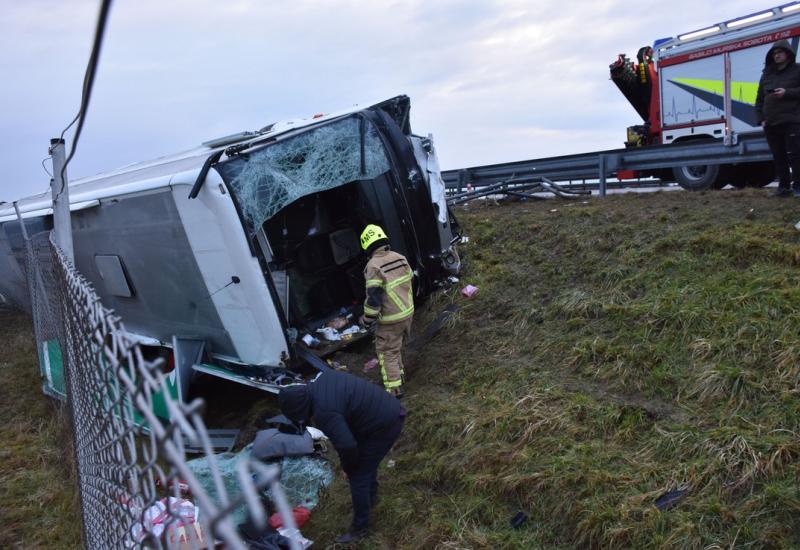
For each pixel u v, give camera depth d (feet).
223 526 3.04
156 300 20.79
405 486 13.76
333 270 21.12
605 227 22.21
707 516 9.96
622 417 13.07
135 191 18.76
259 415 18.92
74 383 12.03
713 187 28.53
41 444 19.10
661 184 38.70
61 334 16.20
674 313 15.38
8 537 14.33
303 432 15.51
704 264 17.37
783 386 12.12
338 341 19.86
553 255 21.89
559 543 10.87
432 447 14.65
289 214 19.65
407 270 17.54
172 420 3.56
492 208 32.83
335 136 18.75
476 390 16.25
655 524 10.11
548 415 13.70
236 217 16.31
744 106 29.48
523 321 18.38
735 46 29.37
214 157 16.29
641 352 14.73
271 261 17.29
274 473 3.29
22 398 23.50
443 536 11.68
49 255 20.33
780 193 21.59
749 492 10.23
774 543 9.24
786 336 13.21
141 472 4.93
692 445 11.49
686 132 32.71
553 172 33.35
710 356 13.84
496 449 13.28
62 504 15.20
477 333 18.97
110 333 5.23
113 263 21.71
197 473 14.10
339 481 14.70
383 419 12.17
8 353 30.09
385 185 20.06
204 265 17.71
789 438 10.84
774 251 16.46
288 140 17.69
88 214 21.94
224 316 18.11
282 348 17.12
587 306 17.44
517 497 12.01
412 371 18.79
